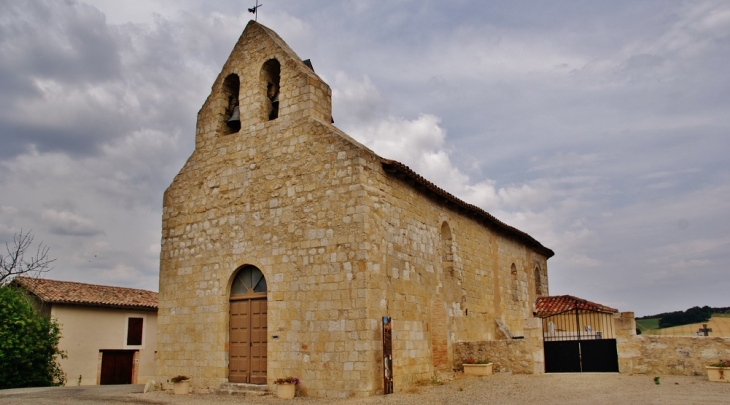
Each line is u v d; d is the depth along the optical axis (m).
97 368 31.08
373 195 17.64
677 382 17.16
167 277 21.06
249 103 20.58
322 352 16.84
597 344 20.62
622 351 19.73
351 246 16.95
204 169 21.09
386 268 17.80
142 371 33.34
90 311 31.33
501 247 29.62
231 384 18.47
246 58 21.14
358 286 16.61
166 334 20.59
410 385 18.17
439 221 22.61
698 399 13.84
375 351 16.48
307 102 19.02
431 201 22.00
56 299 29.66
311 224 17.89
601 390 15.81
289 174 18.78
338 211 17.44
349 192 17.33
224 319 19.22
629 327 19.78
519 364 20.92
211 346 19.33
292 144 18.97
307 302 17.44
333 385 16.47
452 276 23.02
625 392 15.34
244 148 20.17
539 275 35.69
